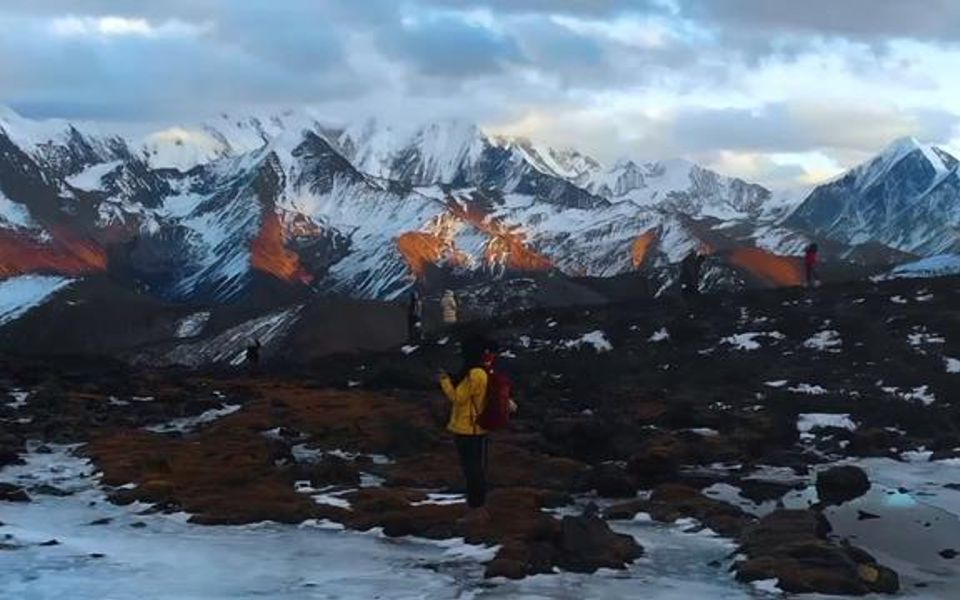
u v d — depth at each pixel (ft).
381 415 72.69
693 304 135.03
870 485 52.70
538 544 37.96
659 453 55.26
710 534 42.47
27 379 96.73
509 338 130.41
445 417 70.95
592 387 92.84
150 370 122.83
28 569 35.19
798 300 130.93
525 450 59.52
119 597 32.19
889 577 35.53
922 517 46.06
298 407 78.95
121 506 46.83
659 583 35.09
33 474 54.08
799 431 73.05
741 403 85.20
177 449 59.57
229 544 39.86
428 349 132.98
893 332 110.63
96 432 67.10
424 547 39.63
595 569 36.58
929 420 75.51
